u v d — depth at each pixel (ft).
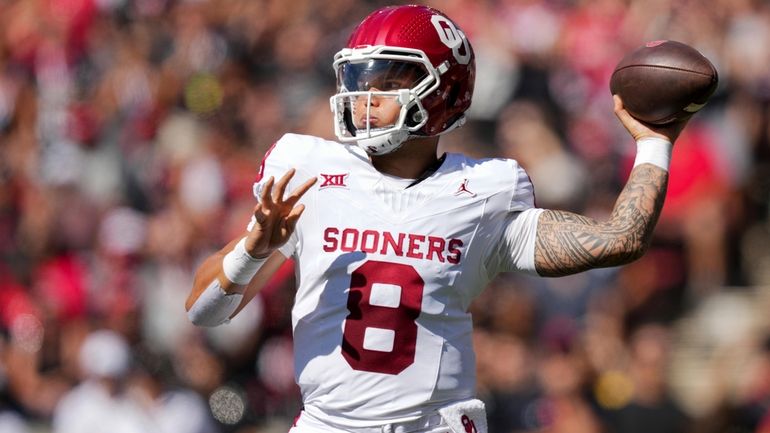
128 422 99.50
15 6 166.50
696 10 134.31
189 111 143.74
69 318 115.34
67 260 123.54
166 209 126.72
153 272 119.44
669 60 42.22
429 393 41.09
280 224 40.27
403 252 41.32
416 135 42.42
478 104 132.36
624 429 95.66
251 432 101.81
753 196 121.39
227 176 126.72
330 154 43.01
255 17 154.30
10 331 114.62
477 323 101.65
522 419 96.68
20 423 110.22
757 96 126.00
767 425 96.89
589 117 130.00
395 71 42.01
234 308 42.55
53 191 138.51
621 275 110.93
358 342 41.04
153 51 152.87
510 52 134.51
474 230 42.01
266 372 103.04
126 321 107.14
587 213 119.24
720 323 111.14
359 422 41.16
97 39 159.94
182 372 102.63
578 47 137.08
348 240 41.57
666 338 107.45
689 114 42.75
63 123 150.61
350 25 153.58
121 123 146.10
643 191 41.55
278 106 143.54
